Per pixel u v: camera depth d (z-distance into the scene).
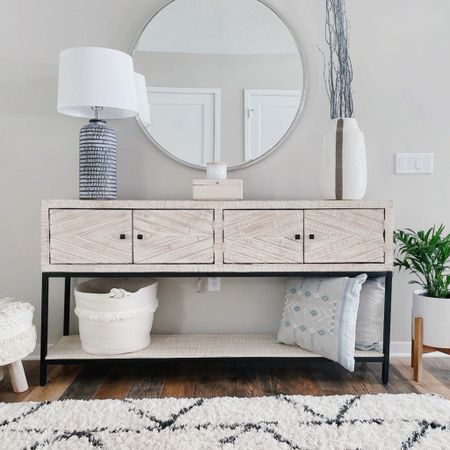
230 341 2.10
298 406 1.61
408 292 2.28
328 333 1.83
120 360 1.88
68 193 2.22
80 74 1.87
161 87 2.22
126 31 2.22
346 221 1.84
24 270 2.23
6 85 2.19
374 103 2.25
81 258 1.82
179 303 2.26
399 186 2.27
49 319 2.24
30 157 2.21
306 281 2.02
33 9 2.19
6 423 1.49
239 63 2.23
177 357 1.89
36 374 2.01
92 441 1.37
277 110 2.24
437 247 1.97
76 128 2.22
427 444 1.34
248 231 1.84
